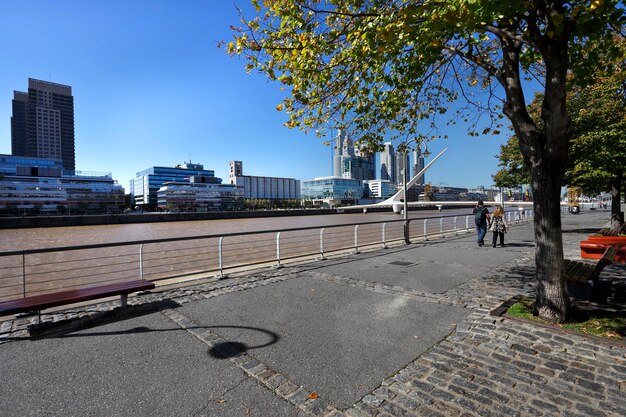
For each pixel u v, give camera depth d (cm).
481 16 434
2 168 16088
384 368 404
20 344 475
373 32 497
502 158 2216
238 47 564
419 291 729
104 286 603
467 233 2047
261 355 440
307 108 720
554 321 515
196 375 393
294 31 591
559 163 511
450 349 447
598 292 582
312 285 788
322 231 1166
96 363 422
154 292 729
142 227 6681
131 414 325
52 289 1263
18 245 3581
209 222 8406
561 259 523
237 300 671
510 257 1157
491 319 546
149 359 431
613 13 451
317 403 338
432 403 334
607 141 1386
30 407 336
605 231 1357
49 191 14238
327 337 492
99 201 15900
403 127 881
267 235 3506
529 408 322
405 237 1562
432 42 501
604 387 351
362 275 889
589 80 595
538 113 1717
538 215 534
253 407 333
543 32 553
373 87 695
